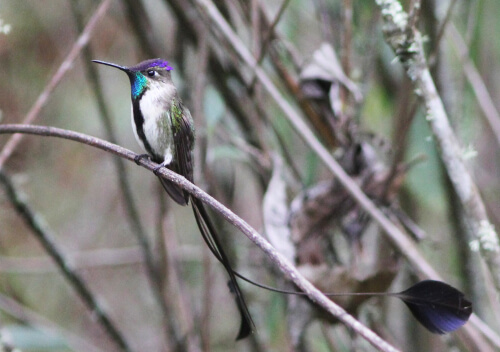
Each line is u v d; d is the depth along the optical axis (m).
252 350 9.09
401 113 7.29
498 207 9.99
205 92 8.43
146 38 8.94
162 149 6.49
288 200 8.19
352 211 7.23
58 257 8.34
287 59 8.91
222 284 12.55
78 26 8.68
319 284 6.56
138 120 6.53
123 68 6.63
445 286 4.31
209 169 8.53
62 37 13.14
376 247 7.31
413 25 5.34
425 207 9.58
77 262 11.46
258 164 8.51
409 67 5.44
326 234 7.20
